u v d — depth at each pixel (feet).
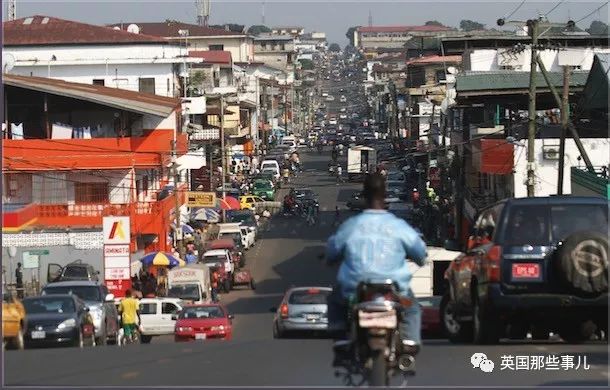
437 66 575.38
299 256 322.96
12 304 114.32
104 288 158.10
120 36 415.64
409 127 571.28
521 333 95.71
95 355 79.15
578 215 80.38
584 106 245.65
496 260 80.38
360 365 53.57
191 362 72.69
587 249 77.10
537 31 207.82
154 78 410.31
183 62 411.75
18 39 413.80
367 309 50.26
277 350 79.46
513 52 346.54
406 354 52.21
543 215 80.64
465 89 288.51
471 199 294.66
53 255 258.78
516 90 282.97
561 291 79.30
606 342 88.89
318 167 650.43
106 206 278.05
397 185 471.62
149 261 263.90
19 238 254.47
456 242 97.66
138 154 290.76
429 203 372.58
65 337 124.26
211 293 255.70
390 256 53.52
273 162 554.87
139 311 180.96
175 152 296.92
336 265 57.11
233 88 560.61
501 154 257.55
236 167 527.40
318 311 144.97
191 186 431.84
